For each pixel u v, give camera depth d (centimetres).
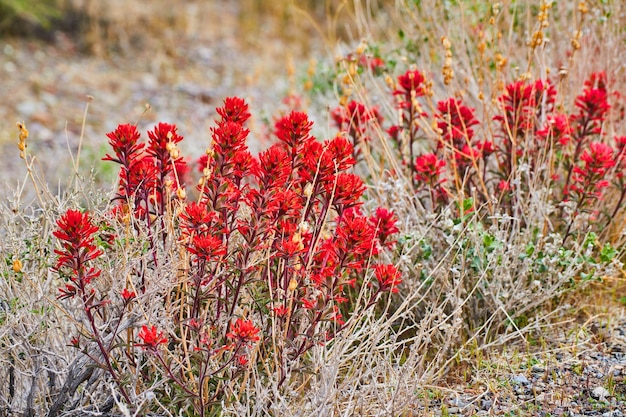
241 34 1091
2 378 298
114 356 299
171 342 295
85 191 344
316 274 302
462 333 366
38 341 297
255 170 277
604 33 468
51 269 290
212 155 292
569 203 382
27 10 1004
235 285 301
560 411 317
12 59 953
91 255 264
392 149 450
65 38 1029
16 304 292
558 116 398
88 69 955
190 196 453
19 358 300
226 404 288
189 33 1084
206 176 277
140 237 287
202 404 275
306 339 293
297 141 293
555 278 376
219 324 295
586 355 354
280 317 289
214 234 286
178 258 294
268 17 1167
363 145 409
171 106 856
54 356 295
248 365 278
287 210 281
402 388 307
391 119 464
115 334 278
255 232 276
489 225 404
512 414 317
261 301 289
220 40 1073
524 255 362
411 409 312
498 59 423
